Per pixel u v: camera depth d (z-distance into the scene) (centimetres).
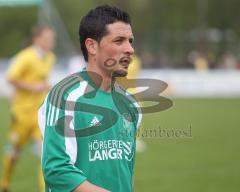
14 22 18212
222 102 9462
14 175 3744
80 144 1207
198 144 5084
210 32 15012
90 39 1232
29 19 18212
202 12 15038
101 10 1231
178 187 3344
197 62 12400
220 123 6650
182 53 14275
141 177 3647
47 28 3528
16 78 3422
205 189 3294
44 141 1188
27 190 3288
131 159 1300
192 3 16388
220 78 10775
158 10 16700
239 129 6119
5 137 5544
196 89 10738
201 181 3516
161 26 16500
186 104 9094
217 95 10725
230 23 15475
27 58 3450
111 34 1213
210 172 3812
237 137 5522
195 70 11325
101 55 1226
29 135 3459
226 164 4112
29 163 4181
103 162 1225
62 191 1157
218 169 3925
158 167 3997
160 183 3459
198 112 7850
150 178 3612
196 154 4553
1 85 10606
